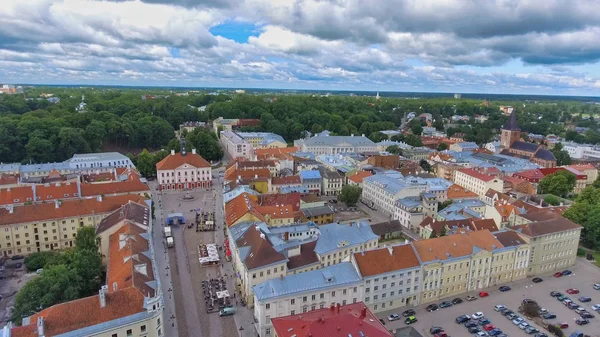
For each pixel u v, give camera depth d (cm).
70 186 18175
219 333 10456
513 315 11644
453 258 12481
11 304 11656
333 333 8306
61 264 11488
